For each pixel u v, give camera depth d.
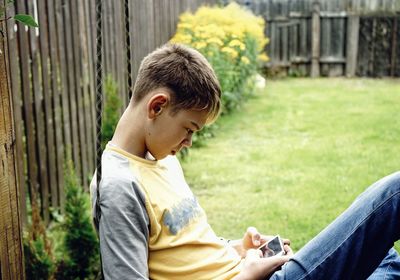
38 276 2.77
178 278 1.74
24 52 3.58
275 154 5.94
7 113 1.84
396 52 11.57
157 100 1.68
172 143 1.73
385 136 6.62
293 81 11.33
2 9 1.76
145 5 6.40
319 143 6.37
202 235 1.82
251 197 4.61
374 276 1.94
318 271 1.71
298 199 4.53
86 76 4.60
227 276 1.81
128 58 1.83
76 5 4.36
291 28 11.85
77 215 3.03
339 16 11.63
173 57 1.73
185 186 1.88
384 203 1.72
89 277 3.03
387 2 11.42
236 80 7.70
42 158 3.86
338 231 1.73
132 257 1.59
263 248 1.98
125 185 1.63
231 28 7.58
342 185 4.85
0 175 1.79
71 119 4.33
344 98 9.22
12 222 1.88
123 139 1.76
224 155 5.93
